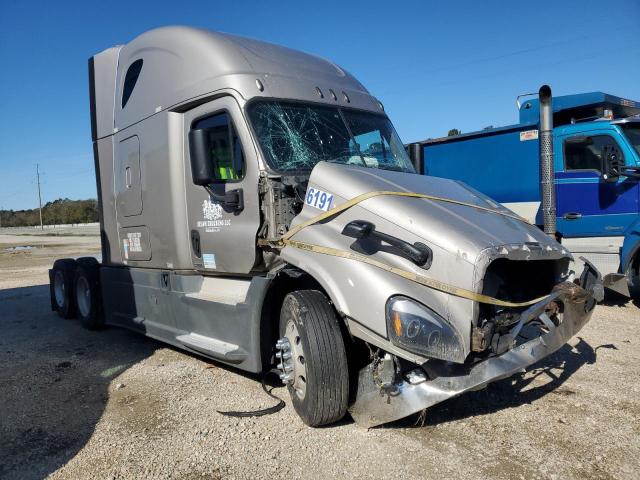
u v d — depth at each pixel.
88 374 5.76
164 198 5.85
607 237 8.47
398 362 3.80
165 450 3.89
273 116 4.96
